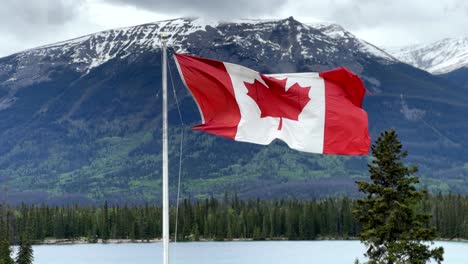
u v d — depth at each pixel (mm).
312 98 38938
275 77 38625
